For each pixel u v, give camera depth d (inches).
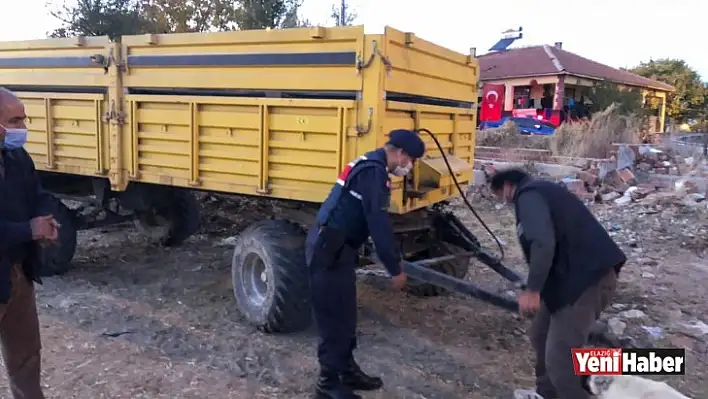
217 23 938.7
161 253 305.4
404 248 220.1
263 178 197.6
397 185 182.2
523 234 131.3
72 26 824.9
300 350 189.2
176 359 181.2
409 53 188.4
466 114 239.6
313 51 184.4
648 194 451.2
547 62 1095.6
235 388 163.8
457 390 165.6
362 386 159.9
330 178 184.4
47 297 234.8
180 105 215.2
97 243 324.2
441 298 242.7
